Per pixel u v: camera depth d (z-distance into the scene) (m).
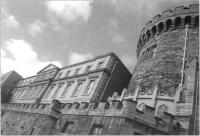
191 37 23.72
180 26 25.61
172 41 24.78
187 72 16.11
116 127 14.05
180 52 22.98
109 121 15.04
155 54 25.48
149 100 20.48
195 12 24.84
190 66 16.09
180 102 14.84
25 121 28.03
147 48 27.98
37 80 47.81
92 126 16.30
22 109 32.31
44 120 22.36
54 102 23.28
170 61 22.88
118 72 32.03
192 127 13.26
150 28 28.89
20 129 27.64
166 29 26.81
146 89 22.06
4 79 57.75
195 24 24.64
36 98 39.75
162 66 23.00
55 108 22.97
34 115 26.52
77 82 33.34
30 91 47.00
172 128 13.91
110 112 15.66
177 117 14.18
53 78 41.31
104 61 32.41
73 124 18.80
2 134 32.62
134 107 14.58
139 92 22.44
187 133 13.07
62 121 20.42
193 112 13.73
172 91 19.80
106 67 30.62
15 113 33.94
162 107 19.16
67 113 20.80
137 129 13.88
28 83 52.72
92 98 27.28
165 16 27.23
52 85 39.78
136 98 21.95
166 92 20.06
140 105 20.81
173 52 23.52
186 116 13.80
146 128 14.08
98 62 33.41
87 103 19.39
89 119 17.28
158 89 20.81
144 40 30.44
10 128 31.53
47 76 44.66
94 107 17.91
